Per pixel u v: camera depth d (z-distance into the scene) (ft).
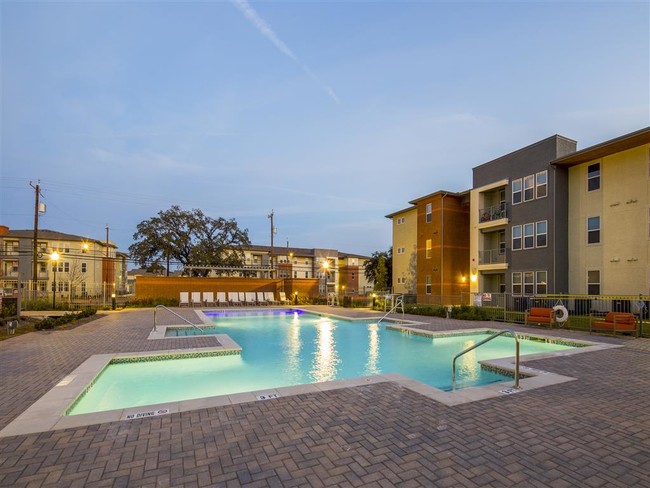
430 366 28.30
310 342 38.81
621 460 10.24
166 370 25.30
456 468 9.68
